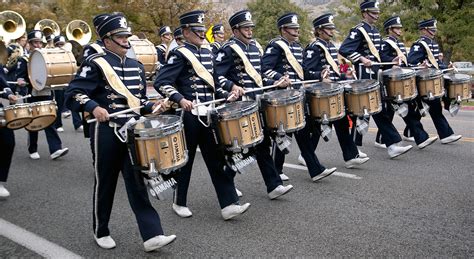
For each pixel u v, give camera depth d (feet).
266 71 20.06
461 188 19.08
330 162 23.93
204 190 20.25
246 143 15.52
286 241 14.76
